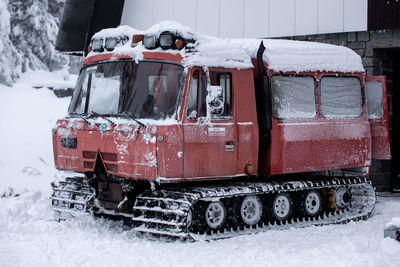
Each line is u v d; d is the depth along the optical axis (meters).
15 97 21.84
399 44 12.96
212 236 8.45
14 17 28.83
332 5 13.66
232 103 8.86
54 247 7.77
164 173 8.01
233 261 7.12
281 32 14.35
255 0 14.71
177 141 8.08
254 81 9.51
